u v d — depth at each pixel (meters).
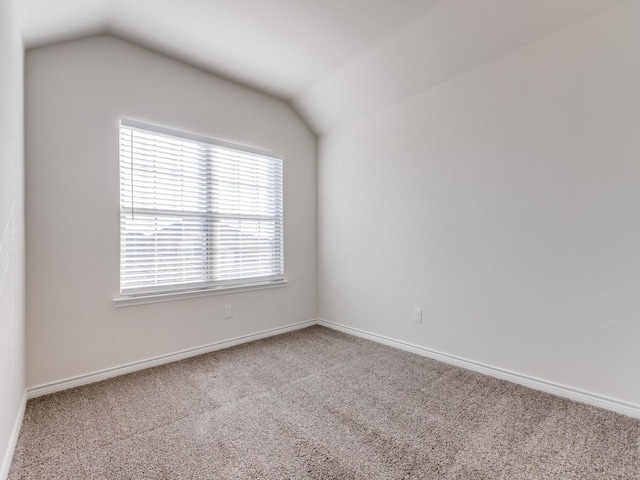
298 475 1.41
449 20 2.20
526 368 2.25
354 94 3.10
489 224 2.41
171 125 2.68
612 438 1.66
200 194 2.89
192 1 2.06
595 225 1.95
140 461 1.50
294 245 3.61
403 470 1.44
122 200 2.47
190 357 2.80
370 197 3.24
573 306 2.04
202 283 2.91
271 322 3.41
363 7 2.12
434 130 2.72
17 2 1.58
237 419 1.85
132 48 2.48
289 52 2.63
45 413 1.90
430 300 2.78
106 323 2.37
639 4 1.78
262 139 3.30
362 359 2.75
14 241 1.65
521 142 2.23
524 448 1.59
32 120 2.07
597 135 1.93
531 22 2.06
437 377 2.39
